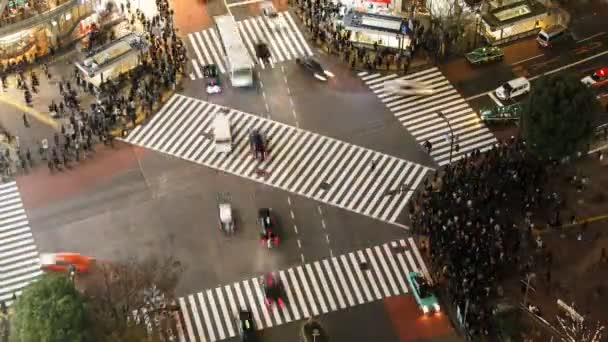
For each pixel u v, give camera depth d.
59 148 139.62
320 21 158.88
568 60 152.25
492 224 125.88
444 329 118.75
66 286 103.81
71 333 100.44
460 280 120.31
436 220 127.00
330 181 135.88
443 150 139.62
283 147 140.62
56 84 148.50
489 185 130.75
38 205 133.25
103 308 109.31
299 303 121.38
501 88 145.75
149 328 117.19
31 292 102.62
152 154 139.75
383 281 123.62
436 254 124.00
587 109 126.44
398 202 132.88
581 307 120.56
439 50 152.25
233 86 149.38
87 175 136.75
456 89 148.38
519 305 119.94
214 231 129.62
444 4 153.00
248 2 163.75
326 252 127.00
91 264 125.19
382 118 144.62
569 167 135.12
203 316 120.12
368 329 119.00
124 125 142.88
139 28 157.50
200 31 158.75
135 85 146.88
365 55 153.25
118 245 128.00
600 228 128.50
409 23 153.25
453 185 131.25
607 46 153.75
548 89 126.62
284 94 148.50
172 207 132.62
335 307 121.12
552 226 128.25
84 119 142.25
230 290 122.88
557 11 159.00
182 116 145.12
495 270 122.19
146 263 122.69
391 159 138.88
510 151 135.88
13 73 149.75
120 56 148.62
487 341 116.50
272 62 153.25
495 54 151.00
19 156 137.75
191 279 124.00
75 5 152.00
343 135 142.25
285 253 126.94
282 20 160.38
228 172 137.38
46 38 153.25
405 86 147.62
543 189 132.38
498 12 154.50
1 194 134.38
